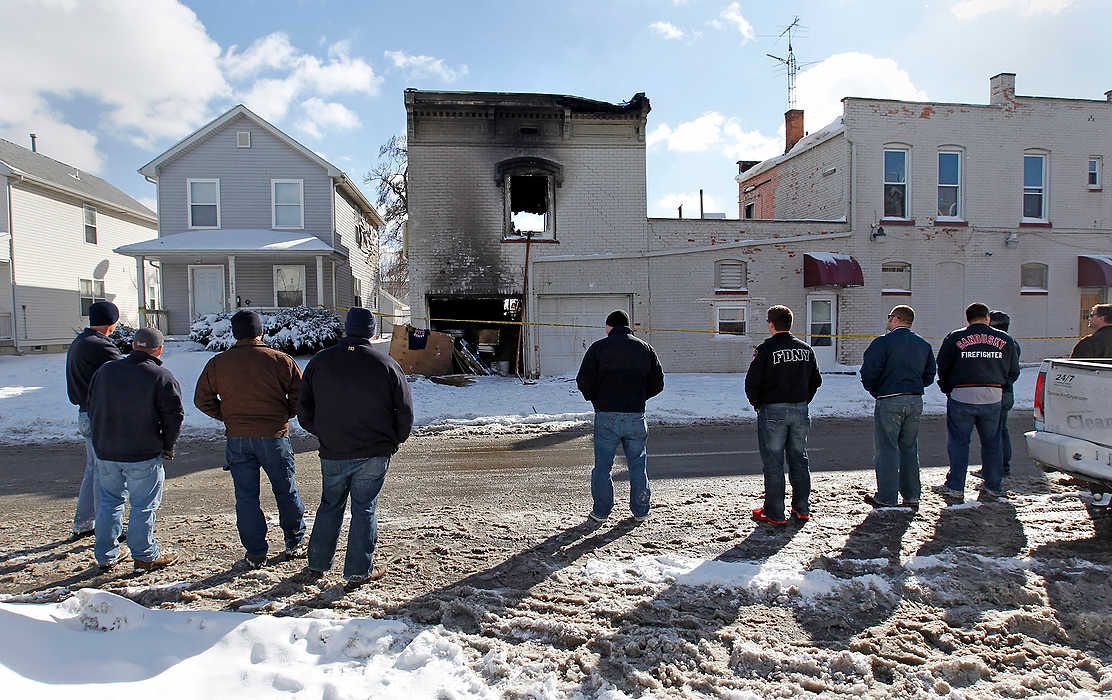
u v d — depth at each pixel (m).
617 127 17.67
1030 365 19.00
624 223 17.73
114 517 4.83
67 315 24.95
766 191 24.16
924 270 18.81
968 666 3.44
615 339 5.83
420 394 13.91
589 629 3.82
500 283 17.36
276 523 5.90
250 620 3.80
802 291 18.30
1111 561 4.80
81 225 25.92
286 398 5.00
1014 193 19.19
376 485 4.54
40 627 3.63
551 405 12.83
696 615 4.05
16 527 5.82
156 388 4.75
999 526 5.59
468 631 3.85
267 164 22.50
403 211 37.34
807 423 5.73
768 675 3.41
